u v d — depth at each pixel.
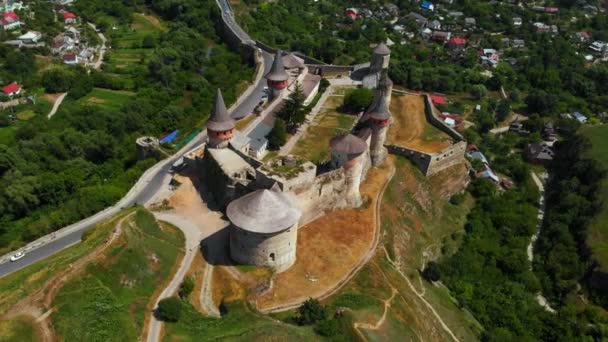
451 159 121.00
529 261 108.81
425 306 83.56
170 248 79.25
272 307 72.62
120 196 98.44
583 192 123.50
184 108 148.75
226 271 76.50
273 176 84.31
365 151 95.06
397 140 123.31
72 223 93.25
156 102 151.12
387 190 105.50
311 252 84.81
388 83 129.50
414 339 73.25
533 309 95.81
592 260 104.25
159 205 92.50
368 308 74.69
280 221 73.81
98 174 117.75
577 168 131.38
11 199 104.62
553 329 91.19
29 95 159.00
